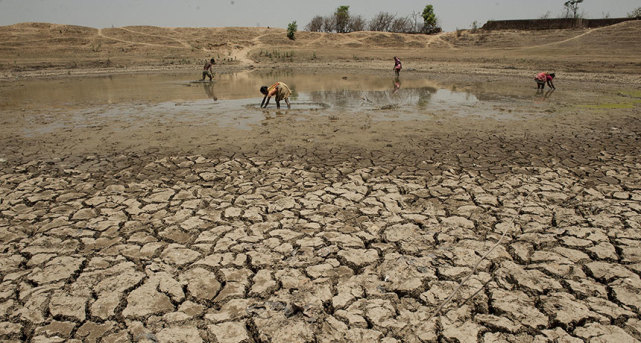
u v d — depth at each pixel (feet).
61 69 82.28
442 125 26.23
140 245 11.51
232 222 12.85
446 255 10.90
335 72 77.87
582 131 24.13
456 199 14.38
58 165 18.51
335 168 17.83
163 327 8.39
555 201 14.08
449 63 90.48
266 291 9.53
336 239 11.79
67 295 9.37
